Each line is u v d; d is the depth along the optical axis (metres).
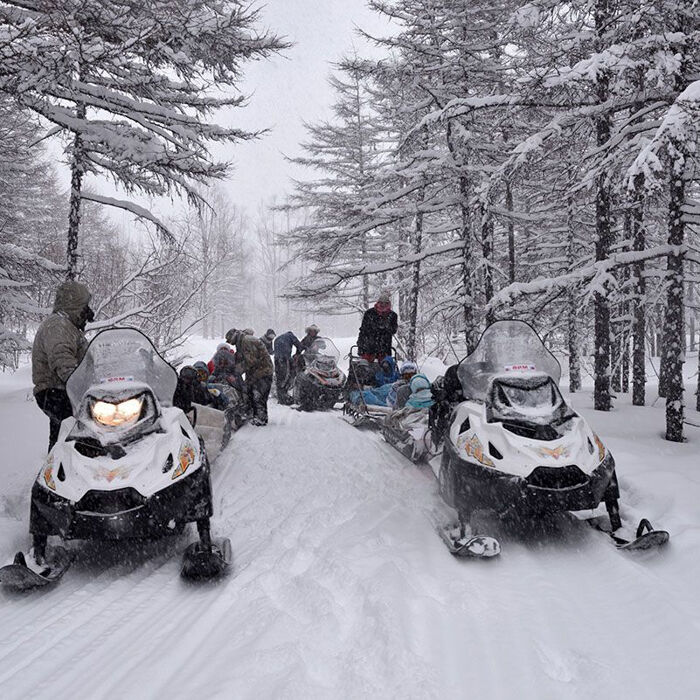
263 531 5.05
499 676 2.75
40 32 6.77
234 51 9.04
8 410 10.34
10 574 3.80
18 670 2.91
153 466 4.16
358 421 10.42
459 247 13.71
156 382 5.02
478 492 4.64
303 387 13.13
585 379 25.16
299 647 2.98
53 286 12.87
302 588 3.75
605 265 9.31
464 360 5.73
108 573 4.29
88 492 3.97
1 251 11.80
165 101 9.98
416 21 13.81
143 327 14.36
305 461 7.82
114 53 7.37
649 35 8.52
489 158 13.70
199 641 3.16
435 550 4.54
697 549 4.23
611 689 2.64
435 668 2.78
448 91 13.55
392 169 13.62
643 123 8.97
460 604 3.54
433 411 6.64
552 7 9.73
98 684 2.74
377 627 3.15
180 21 8.09
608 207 10.80
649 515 5.27
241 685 2.64
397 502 5.89
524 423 4.77
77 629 3.36
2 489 5.97
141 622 3.44
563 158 10.91
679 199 8.57
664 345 8.87
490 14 14.11
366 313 11.72
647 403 14.18
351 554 4.35
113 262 16.78
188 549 4.27
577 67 8.23
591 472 4.52
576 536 4.86
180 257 14.37
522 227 19.53
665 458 7.19
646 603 3.54
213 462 7.68
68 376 4.91
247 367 10.77
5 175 17.66
